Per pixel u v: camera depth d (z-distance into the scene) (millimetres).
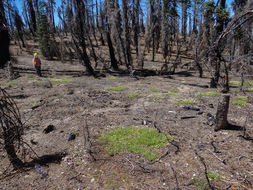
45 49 19188
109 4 15234
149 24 23828
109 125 4078
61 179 2490
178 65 17031
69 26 11906
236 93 7086
